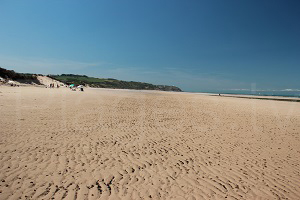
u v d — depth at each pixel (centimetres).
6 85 5034
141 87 19262
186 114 1762
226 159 727
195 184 530
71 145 749
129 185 500
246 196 491
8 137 779
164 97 4122
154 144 841
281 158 774
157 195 466
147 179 538
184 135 1027
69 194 440
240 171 631
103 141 828
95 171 558
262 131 1238
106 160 639
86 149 720
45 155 638
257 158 758
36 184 469
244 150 843
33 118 1160
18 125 973
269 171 646
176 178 556
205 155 753
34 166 557
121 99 2928
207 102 3303
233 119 1623
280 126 1440
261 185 550
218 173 606
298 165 712
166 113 1759
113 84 17700
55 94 3111
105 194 452
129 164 623
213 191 502
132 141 860
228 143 930
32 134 844
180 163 661
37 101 1991
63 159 618
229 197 481
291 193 519
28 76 7150
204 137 1011
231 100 4053
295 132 1270
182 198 461
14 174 505
